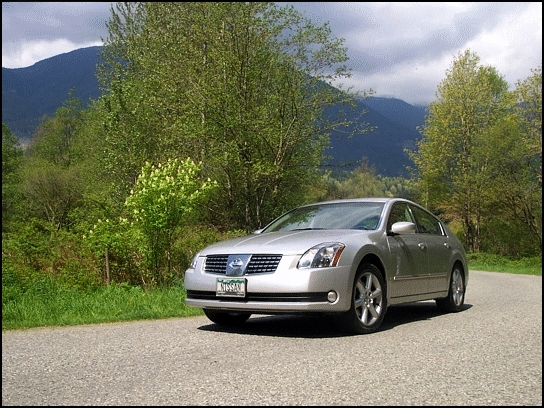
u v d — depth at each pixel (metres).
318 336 6.50
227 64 24.86
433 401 3.88
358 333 6.68
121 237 11.79
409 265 7.70
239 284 6.56
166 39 28.02
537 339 6.32
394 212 7.99
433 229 8.95
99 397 3.96
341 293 6.42
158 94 26.48
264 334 6.67
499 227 51.09
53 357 5.32
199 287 6.89
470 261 44.97
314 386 4.23
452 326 7.33
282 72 25.64
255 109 25.03
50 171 47.25
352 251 6.63
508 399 3.96
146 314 8.22
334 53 25.27
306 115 25.72
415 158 51.19
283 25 24.97
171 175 12.51
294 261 6.41
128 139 26.75
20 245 12.45
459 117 50.31
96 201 13.68
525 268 39.97
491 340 6.25
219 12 24.58
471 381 4.45
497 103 50.06
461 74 49.53
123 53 34.34
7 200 43.34
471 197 48.62
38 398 3.95
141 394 4.03
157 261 12.23
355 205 8.08
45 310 8.37
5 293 10.16
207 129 23.84
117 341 6.16
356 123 26.17
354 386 4.24
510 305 9.98
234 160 24.19
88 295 10.35
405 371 4.74
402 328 7.17
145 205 11.86
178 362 5.07
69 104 69.12
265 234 7.50
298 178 27.50
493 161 47.06
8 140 60.44
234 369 4.78
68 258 12.38
